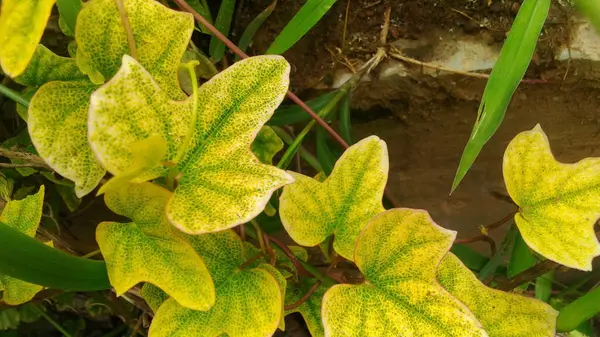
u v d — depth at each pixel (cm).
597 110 21
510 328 15
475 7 20
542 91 21
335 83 21
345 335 13
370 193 15
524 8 16
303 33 17
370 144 14
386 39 20
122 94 11
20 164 19
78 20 12
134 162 11
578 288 26
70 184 21
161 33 13
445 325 13
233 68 12
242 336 14
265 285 14
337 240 15
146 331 26
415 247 13
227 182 12
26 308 25
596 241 15
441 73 20
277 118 20
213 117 12
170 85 13
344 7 20
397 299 13
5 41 11
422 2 20
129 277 13
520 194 16
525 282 17
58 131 13
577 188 15
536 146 15
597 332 26
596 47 20
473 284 15
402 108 21
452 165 24
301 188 15
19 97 16
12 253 13
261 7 20
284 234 24
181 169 12
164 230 13
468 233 26
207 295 13
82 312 28
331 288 13
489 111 16
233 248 15
